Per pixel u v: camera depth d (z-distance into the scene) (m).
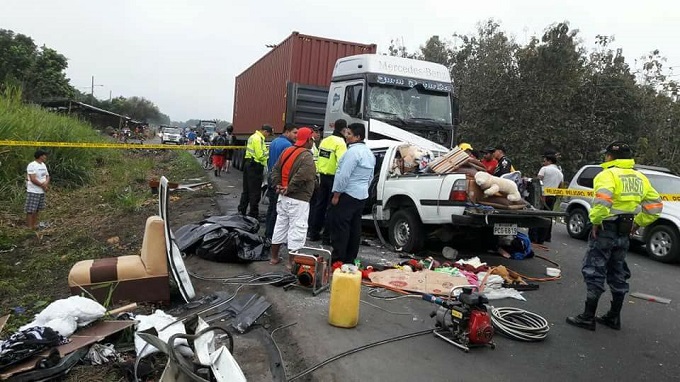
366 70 9.93
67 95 46.41
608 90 22.08
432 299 5.05
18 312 5.12
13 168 11.78
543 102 20.83
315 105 12.27
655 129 22.16
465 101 23.12
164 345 2.95
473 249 8.29
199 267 6.39
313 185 6.21
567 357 4.41
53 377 3.59
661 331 5.24
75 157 14.29
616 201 4.99
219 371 3.01
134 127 56.94
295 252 5.70
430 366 4.02
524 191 7.66
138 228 8.96
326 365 3.93
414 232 7.36
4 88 15.52
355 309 4.65
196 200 11.88
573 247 9.59
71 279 4.92
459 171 7.02
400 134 9.48
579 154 21.08
